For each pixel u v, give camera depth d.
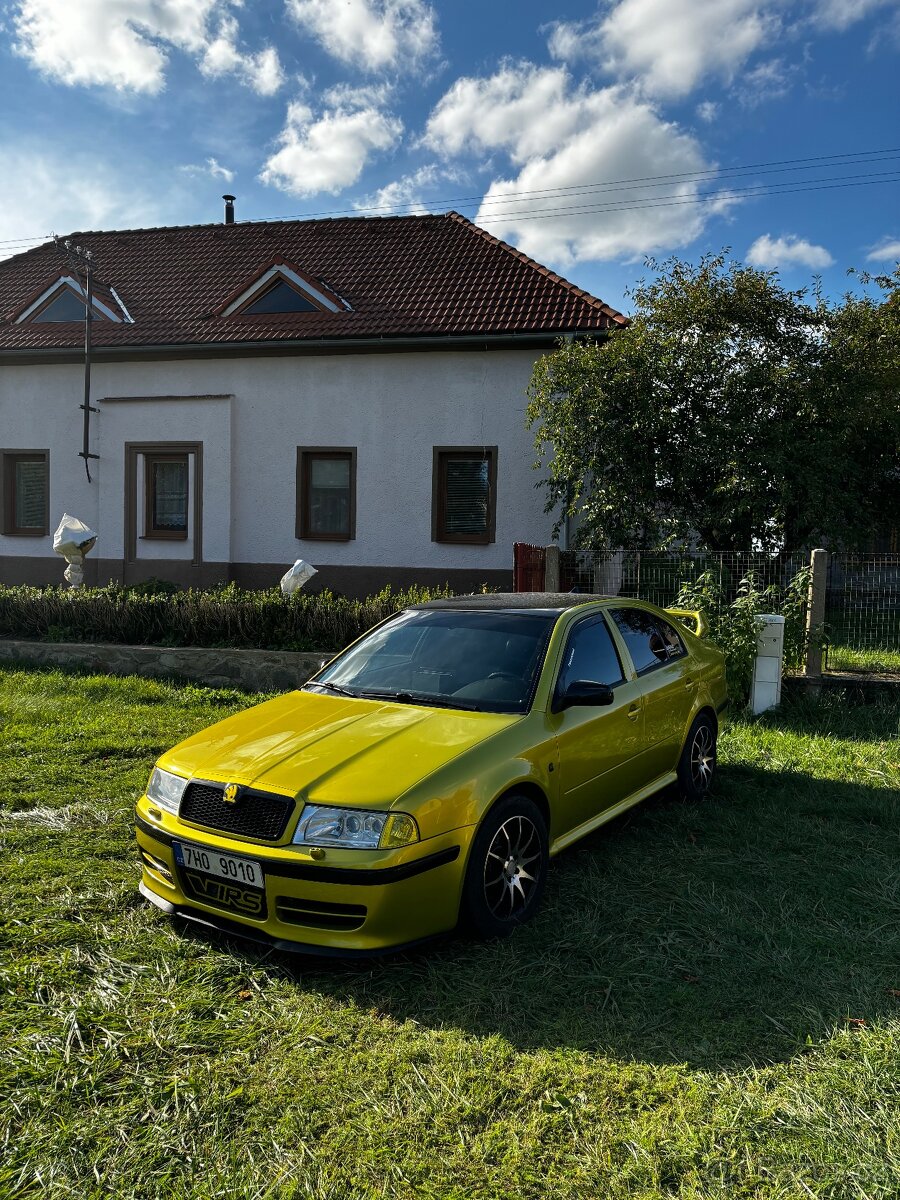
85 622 10.17
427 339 13.41
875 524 11.84
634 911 3.84
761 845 4.70
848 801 5.42
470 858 3.41
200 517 14.64
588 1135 2.42
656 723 4.96
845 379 10.52
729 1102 2.54
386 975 3.29
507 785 3.58
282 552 14.55
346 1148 2.37
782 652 7.78
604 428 10.73
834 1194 2.18
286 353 14.34
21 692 8.38
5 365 15.59
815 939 3.57
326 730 3.86
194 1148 2.37
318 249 16.97
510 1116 2.51
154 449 14.85
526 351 13.52
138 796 5.39
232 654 9.09
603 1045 2.84
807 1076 2.66
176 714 7.68
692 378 10.74
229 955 3.43
